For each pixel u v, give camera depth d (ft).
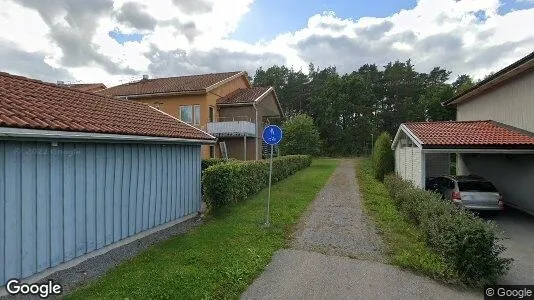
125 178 26.35
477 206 38.60
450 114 190.90
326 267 21.34
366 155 204.74
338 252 24.07
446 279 19.69
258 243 25.43
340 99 215.51
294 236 27.76
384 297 17.61
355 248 24.91
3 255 17.12
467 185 40.73
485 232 19.83
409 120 221.25
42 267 19.26
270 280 19.36
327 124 215.92
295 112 240.94
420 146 41.60
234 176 39.27
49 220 19.75
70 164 21.29
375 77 246.68
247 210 37.11
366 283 19.16
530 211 42.91
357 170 95.81
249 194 46.78
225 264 20.94
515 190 46.57
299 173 82.99
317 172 86.22
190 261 21.62
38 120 19.04
